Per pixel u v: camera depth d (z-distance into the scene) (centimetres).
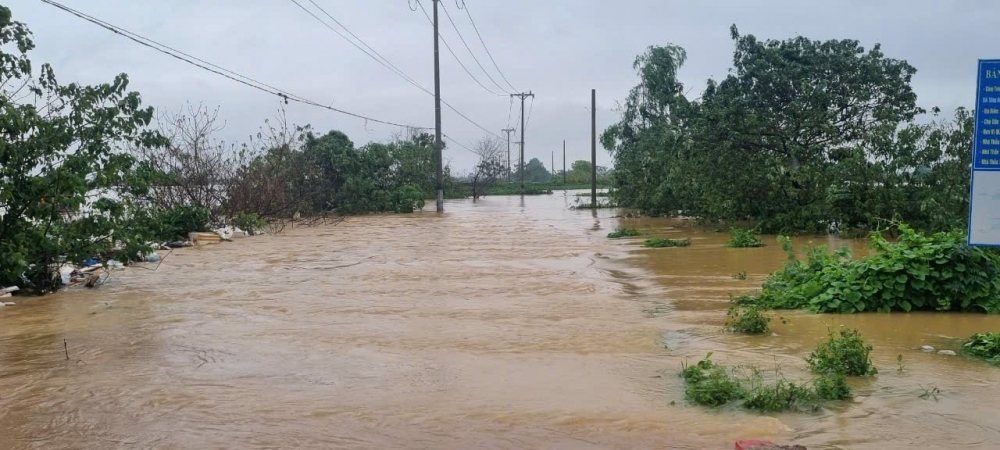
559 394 598
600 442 493
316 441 503
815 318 892
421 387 624
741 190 2156
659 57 3619
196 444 500
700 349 742
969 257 923
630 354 725
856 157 1914
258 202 2750
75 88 1330
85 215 1335
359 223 2967
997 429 502
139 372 685
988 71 686
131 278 1355
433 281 1264
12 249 1160
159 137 1506
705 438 496
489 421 536
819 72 2216
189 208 2169
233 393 614
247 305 1048
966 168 1798
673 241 1853
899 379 619
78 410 577
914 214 1853
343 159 3688
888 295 923
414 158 5159
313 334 841
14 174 1212
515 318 922
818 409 545
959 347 736
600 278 1273
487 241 2053
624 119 3788
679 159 2358
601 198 5369
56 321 958
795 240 1920
